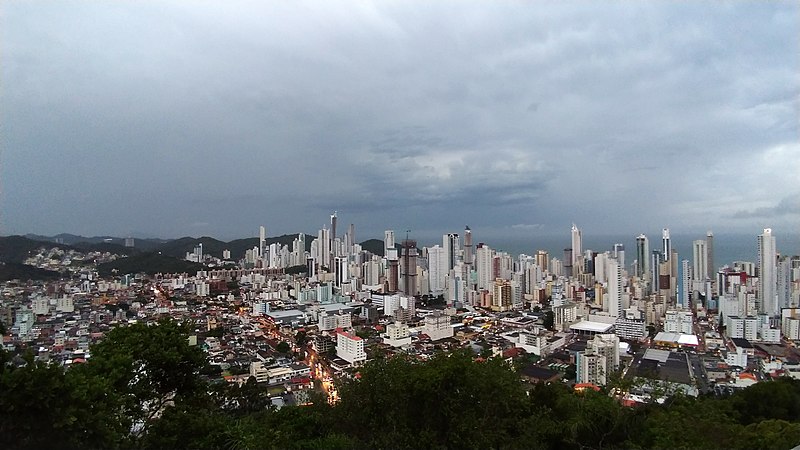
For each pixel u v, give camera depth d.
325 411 11.85
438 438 10.35
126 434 9.53
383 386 11.23
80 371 9.40
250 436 10.30
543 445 11.37
